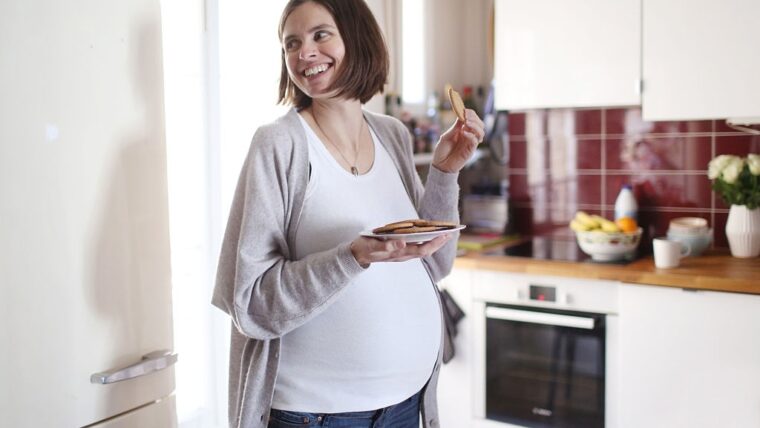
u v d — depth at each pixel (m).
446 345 2.53
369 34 1.36
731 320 2.19
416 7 3.22
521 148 3.12
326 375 1.33
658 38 2.46
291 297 1.25
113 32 1.22
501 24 2.74
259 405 1.34
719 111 2.39
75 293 1.18
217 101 2.06
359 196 1.38
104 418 1.24
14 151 1.08
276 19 2.29
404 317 1.40
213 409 2.11
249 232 1.27
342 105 1.38
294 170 1.31
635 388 2.35
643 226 2.89
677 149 2.80
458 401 2.66
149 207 1.31
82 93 1.17
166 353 1.33
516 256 2.65
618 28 2.52
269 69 2.27
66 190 1.16
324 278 1.23
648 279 2.28
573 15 2.59
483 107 3.40
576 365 2.45
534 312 2.48
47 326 1.14
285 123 1.33
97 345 1.22
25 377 1.11
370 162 1.44
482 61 3.42
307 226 1.33
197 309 2.06
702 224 2.67
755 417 2.19
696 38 2.40
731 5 2.33
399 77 3.03
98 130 1.20
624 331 2.34
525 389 2.55
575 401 2.47
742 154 2.69
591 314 2.41
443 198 1.53
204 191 2.06
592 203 2.99
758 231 2.53
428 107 3.28
